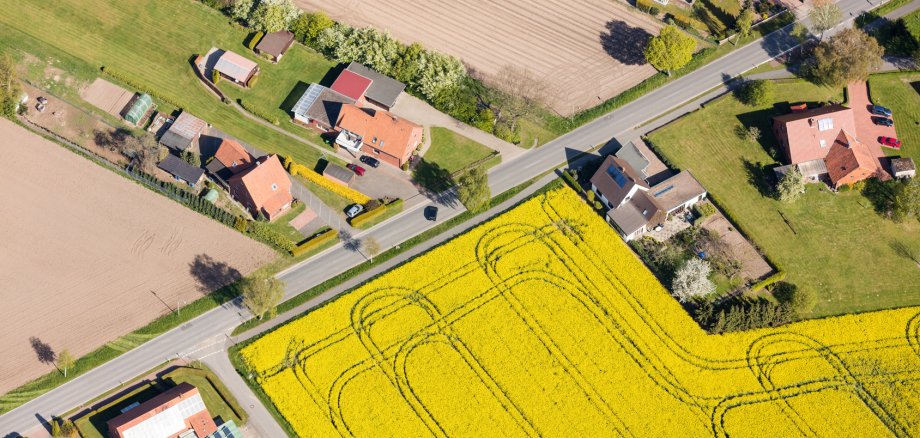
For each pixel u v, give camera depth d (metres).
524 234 134.50
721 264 131.50
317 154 141.00
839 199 138.62
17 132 140.12
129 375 122.25
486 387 121.81
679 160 141.12
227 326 126.12
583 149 142.62
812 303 127.25
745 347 126.31
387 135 137.75
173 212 134.62
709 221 136.12
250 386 121.50
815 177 140.25
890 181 139.62
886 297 130.88
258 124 143.50
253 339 125.00
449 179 139.00
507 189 138.75
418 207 136.75
